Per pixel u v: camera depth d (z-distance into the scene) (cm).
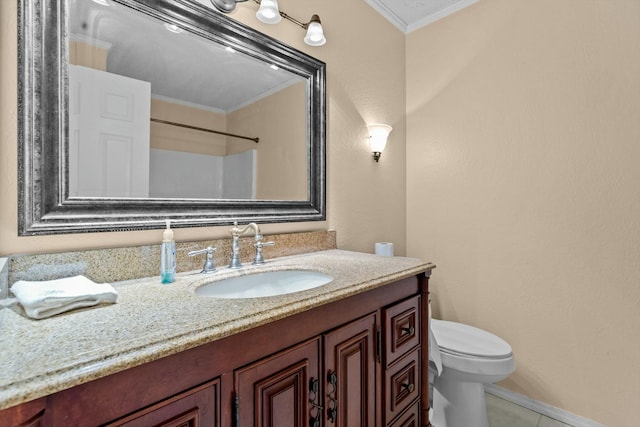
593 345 146
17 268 73
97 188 88
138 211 95
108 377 46
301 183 143
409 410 110
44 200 78
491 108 177
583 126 148
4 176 74
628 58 137
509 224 171
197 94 111
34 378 40
